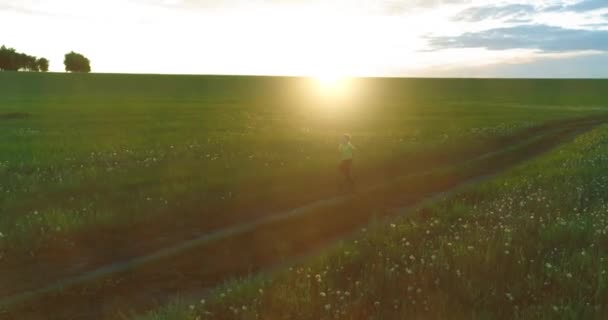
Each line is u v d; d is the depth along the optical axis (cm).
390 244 861
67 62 16900
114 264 834
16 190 1337
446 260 735
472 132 3450
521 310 575
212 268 824
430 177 1764
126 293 718
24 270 797
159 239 980
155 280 769
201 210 1180
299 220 1144
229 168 1750
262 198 1364
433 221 1065
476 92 11356
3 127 3341
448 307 584
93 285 739
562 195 1282
